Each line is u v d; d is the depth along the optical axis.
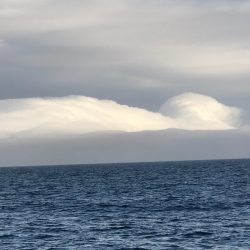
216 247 98.75
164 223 127.69
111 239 107.75
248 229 116.38
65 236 111.81
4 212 159.50
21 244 104.19
